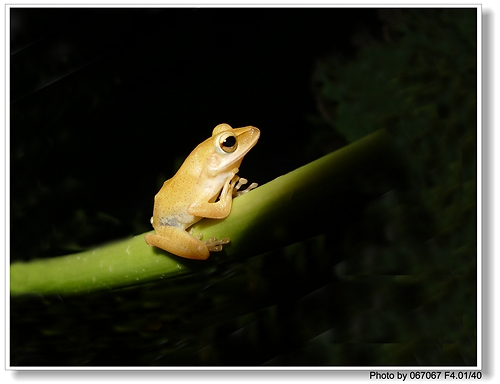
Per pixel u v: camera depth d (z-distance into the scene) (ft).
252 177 3.05
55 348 2.92
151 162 3.07
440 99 2.87
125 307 2.90
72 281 2.85
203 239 2.81
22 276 2.87
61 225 3.01
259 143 3.05
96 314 2.90
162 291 2.90
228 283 2.90
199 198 2.91
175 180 2.93
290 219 2.78
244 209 2.80
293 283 2.88
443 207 2.85
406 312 2.86
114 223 3.04
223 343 2.90
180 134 3.08
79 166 3.04
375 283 2.86
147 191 3.06
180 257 2.83
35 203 3.01
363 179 2.77
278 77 3.05
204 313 2.91
